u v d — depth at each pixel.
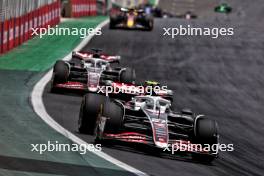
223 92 86.69
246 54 125.00
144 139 45.19
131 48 121.38
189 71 101.81
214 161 47.28
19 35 108.69
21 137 44.06
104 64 72.19
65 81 67.81
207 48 128.75
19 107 57.53
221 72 103.75
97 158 39.94
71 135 47.09
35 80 75.94
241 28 167.38
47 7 134.12
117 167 38.19
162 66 104.12
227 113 72.75
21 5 108.50
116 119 45.06
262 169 47.34
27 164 35.91
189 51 123.06
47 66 89.94
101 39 130.38
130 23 148.38
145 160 42.56
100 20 176.00
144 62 106.94
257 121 70.19
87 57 72.88
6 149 39.44
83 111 48.16
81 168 36.53
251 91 89.81
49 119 53.22
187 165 43.91
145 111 48.62
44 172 34.47
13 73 80.31
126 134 45.50
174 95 80.50
